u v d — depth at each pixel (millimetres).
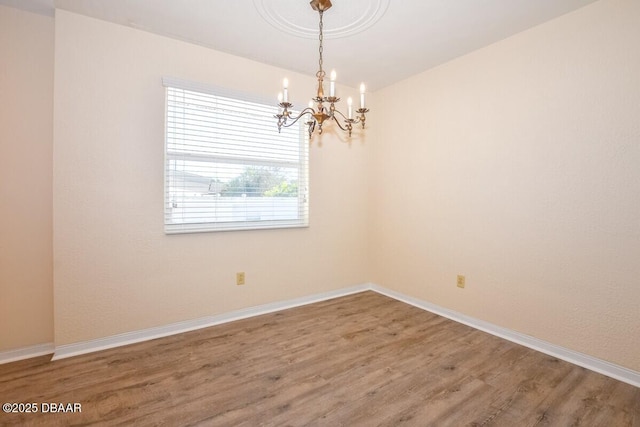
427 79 3127
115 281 2375
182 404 1726
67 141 2180
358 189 3746
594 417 1642
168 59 2506
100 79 2268
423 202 3209
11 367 2070
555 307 2273
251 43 2580
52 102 2232
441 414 1664
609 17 1979
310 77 3252
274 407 1710
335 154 3520
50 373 2002
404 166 3400
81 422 1580
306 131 3275
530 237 2396
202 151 2695
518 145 2447
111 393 1811
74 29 2180
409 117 3328
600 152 2033
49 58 2219
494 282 2635
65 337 2227
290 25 2311
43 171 2232
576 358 2174
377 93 3713
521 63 2412
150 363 2139
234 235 2885
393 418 1634
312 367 2109
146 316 2504
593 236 2080
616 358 2002
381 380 1965
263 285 3070
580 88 2111
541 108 2307
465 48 2670
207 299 2768
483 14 2164
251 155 2941
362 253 3818
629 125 1915
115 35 2311
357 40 2523
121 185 2367
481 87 2680
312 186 3344
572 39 2141
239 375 2008
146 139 2449
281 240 3166
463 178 2840
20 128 2154
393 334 2623
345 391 1854
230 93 2750
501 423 1600
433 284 3137
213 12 2154
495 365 2143
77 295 2252
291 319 2930
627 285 1949
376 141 3746
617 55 1951
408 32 2400
